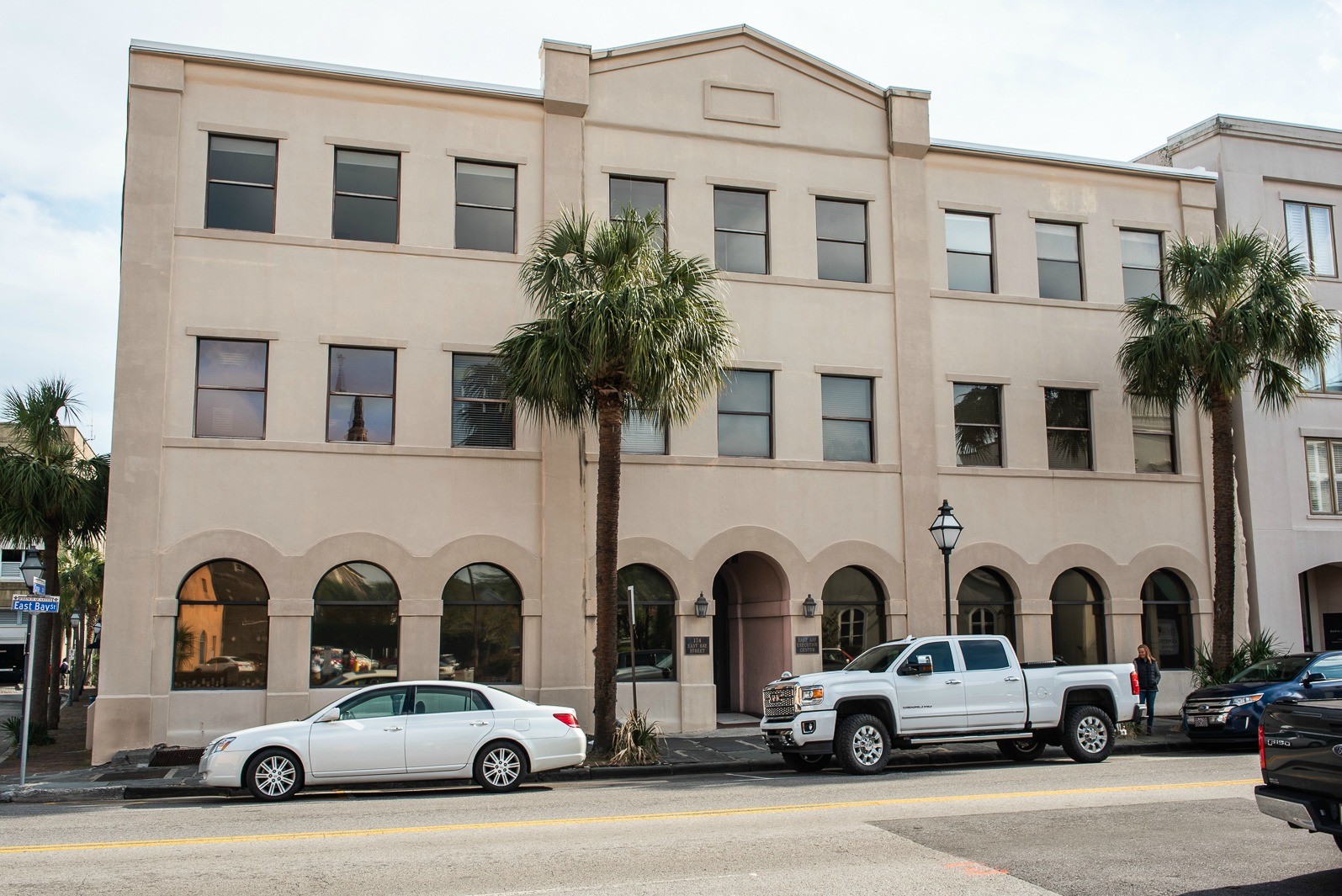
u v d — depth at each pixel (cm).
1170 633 2405
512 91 2128
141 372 1883
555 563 2014
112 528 1830
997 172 2425
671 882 812
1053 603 2330
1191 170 2559
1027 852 916
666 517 2088
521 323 2061
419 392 2009
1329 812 788
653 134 2206
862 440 2259
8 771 1708
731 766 1700
